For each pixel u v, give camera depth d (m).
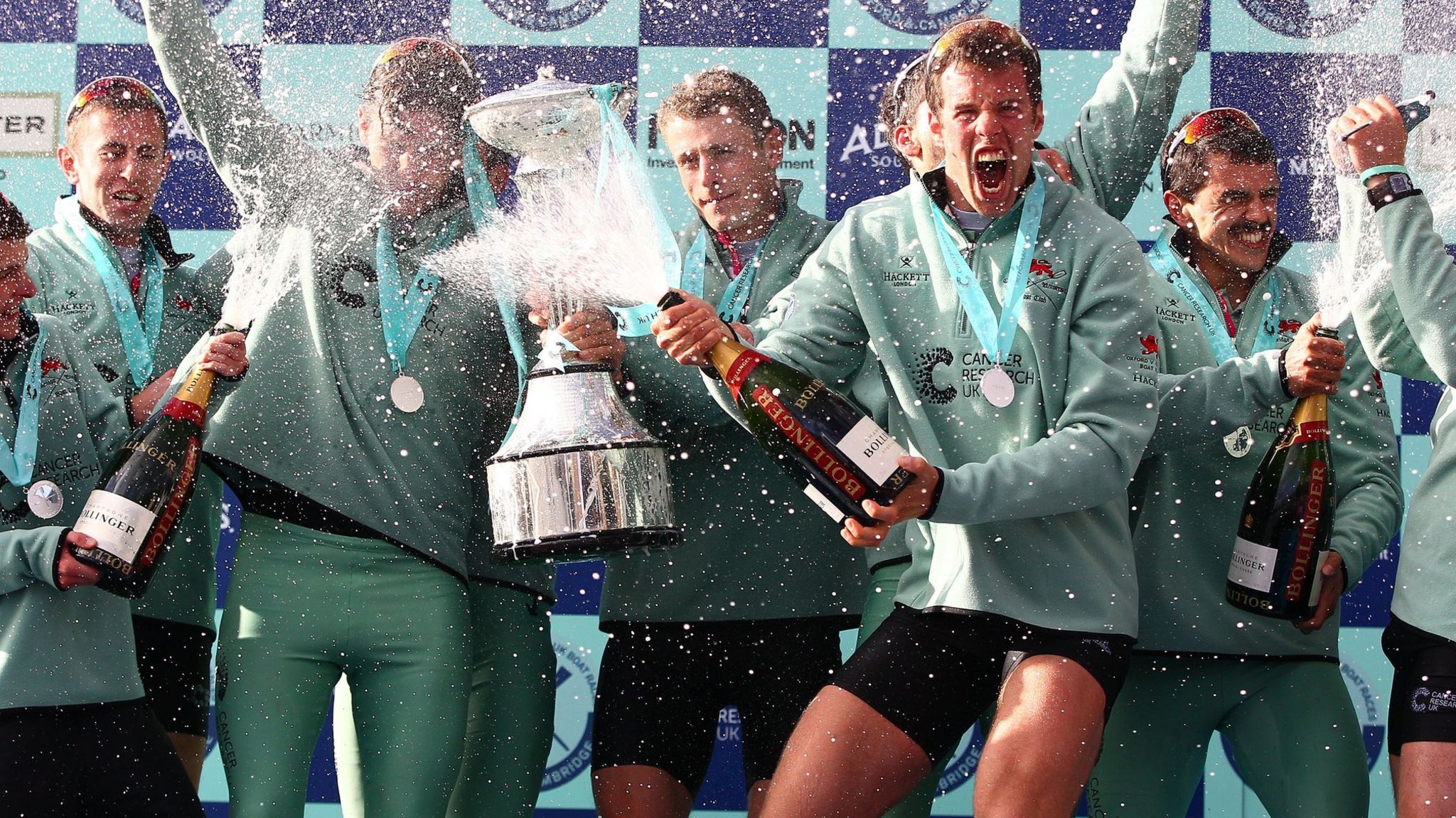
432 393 8.01
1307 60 10.62
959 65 6.84
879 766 6.44
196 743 9.00
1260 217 8.35
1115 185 9.03
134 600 8.68
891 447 6.27
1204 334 8.31
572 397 7.56
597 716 8.45
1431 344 7.37
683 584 8.39
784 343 7.02
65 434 7.62
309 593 7.75
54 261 8.85
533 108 7.64
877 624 8.16
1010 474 6.36
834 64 10.70
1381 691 10.30
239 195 8.55
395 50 8.40
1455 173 10.50
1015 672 6.48
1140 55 9.00
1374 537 8.06
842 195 10.73
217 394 7.80
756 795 8.31
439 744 7.68
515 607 8.67
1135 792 7.96
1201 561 7.95
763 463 8.44
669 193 10.69
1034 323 6.77
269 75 10.66
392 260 8.12
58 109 10.59
